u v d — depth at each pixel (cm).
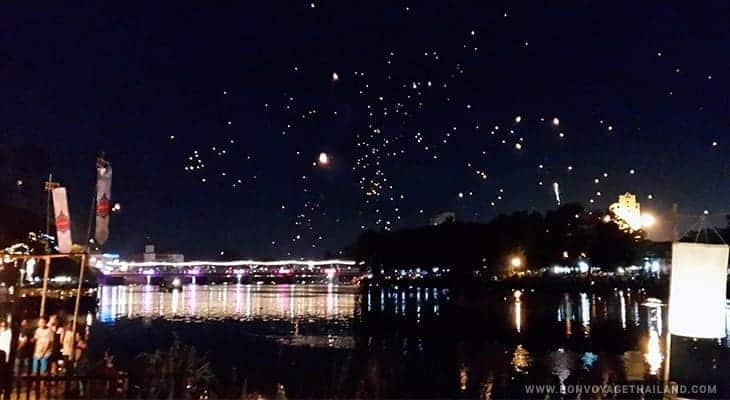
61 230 2253
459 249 13162
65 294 6278
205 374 2516
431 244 13638
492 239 12800
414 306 11119
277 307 11200
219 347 4884
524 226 12644
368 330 6425
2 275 3088
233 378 2922
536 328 6141
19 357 1927
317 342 5316
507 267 12900
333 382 3130
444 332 6072
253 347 4797
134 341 5178
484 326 6581
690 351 3938
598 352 4212
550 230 12238
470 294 13700
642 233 11444
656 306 8644
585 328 5950
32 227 4150
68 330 2420
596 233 11719
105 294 18050
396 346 4866
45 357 2025
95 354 3841
